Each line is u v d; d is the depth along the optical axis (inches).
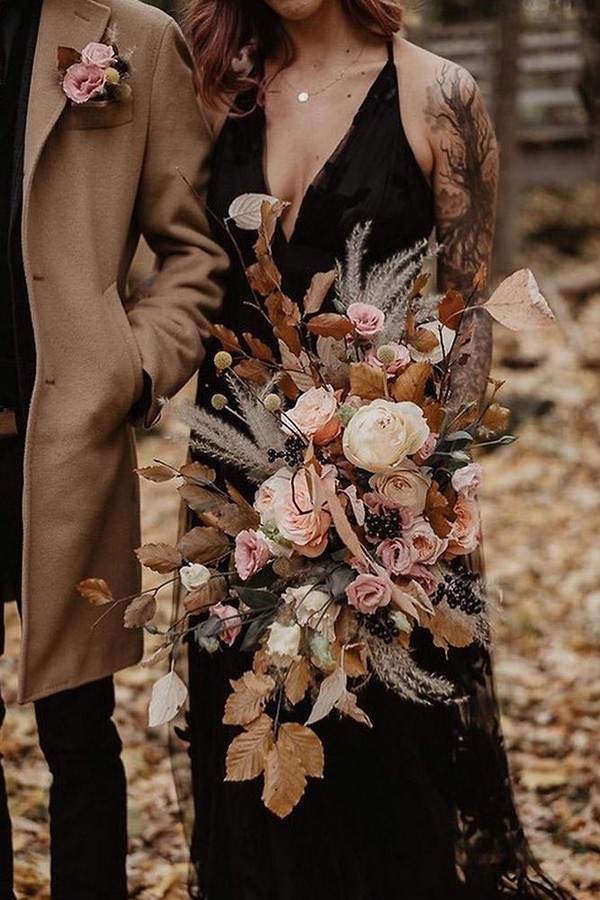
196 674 108.6
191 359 104.3
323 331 90.0
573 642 187.6
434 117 101.6
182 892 126.7
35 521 100.0
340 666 86.0
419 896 104.3
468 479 88.6
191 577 90.0
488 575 217.2
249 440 100.6
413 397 88.5
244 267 97.2
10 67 100.6
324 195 101.7
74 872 106.3
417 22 218.5
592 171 497.0
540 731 160.1
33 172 98.0
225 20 104.8
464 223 103.1
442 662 105.3
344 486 89.7
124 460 105.0
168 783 150.1
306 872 101.7
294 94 104.5
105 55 99.4
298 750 84.7
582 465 272.8
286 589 88.7
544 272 466.9
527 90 533.0
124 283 107.4
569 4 247.6
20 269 99.5
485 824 107.7
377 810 104.2
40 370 99.0
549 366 344.5
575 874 126.1
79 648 103.7
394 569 87.1
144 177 105.7
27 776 151.2
